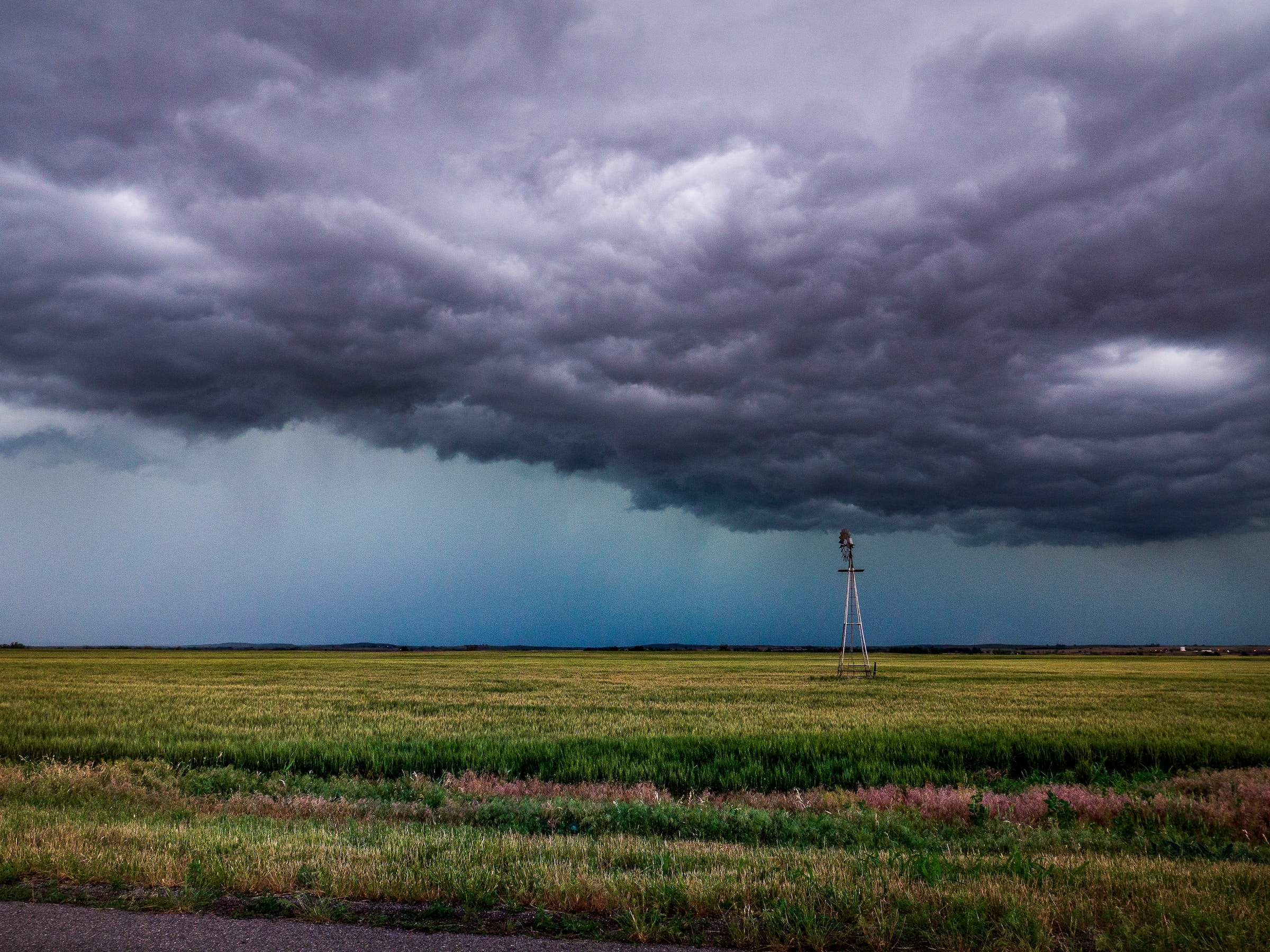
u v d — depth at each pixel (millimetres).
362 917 6008
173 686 45188
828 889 6562
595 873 7184
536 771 17328
